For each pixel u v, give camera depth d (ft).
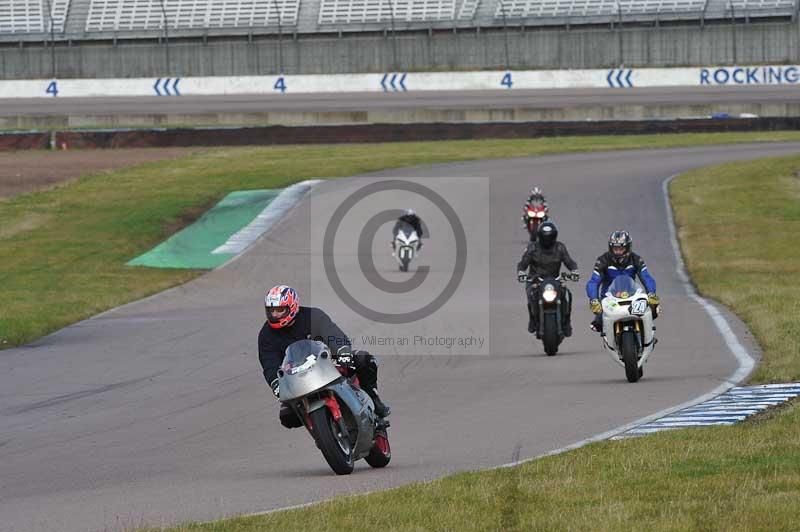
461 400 154.20
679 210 434.71
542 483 95.76
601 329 169.07
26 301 286.66
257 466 117.19
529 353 197.47
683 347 194.49
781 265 319.06
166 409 156.15
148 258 367.66
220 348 211.20
